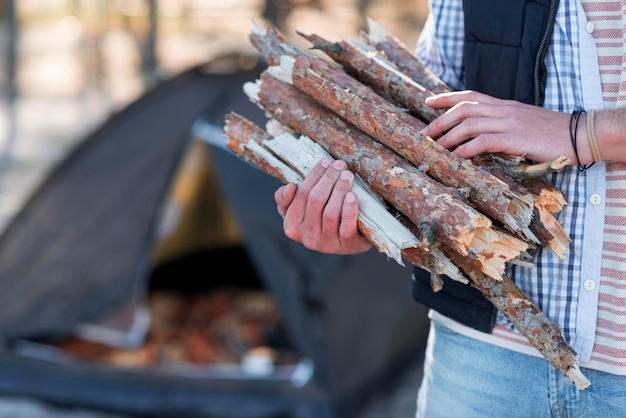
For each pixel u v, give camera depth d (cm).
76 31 1437
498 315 129
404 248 119
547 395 126
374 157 122
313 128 129
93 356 376
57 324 370
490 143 118
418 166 120
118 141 405
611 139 114
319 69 130
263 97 135
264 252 334
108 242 388
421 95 129
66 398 340
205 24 1573
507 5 125
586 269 122
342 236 124
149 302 477
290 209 128
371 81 135
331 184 121
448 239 114
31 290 376
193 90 413
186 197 493
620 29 118
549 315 125
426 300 137
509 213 115
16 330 365
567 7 121
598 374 124
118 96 1046
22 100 1010
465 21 131
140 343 389
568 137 116
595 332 123
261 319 450
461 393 133
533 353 127
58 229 387
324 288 322
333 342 321
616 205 119
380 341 344
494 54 129
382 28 146
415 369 362
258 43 142
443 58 142
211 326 439
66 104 1001
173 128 402
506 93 129
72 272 380
